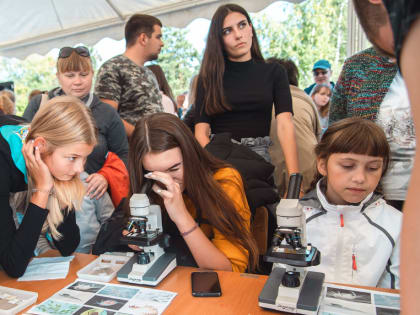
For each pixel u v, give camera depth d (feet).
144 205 3.73
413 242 1.40
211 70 6.82
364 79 6.03
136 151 4.53
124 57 8.61
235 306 3.29
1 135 4.22
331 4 22.61
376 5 1.71
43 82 38.65
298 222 3.04
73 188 4.48
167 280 3.84
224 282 3.74
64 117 4.06
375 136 4.45
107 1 11.48
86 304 3.36
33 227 4.06
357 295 3.38
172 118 4.57
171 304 3.36
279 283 3.41
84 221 6.09
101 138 7.02
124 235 3.88
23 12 12.36
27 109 7.72
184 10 11.18
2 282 3.98
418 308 1.36
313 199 4.90
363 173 4.52
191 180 4.57
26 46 13.55
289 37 23.81
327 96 12.83
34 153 4.10
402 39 1.43
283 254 3.13
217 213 4.54
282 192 8.32
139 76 8.56
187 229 4.22
